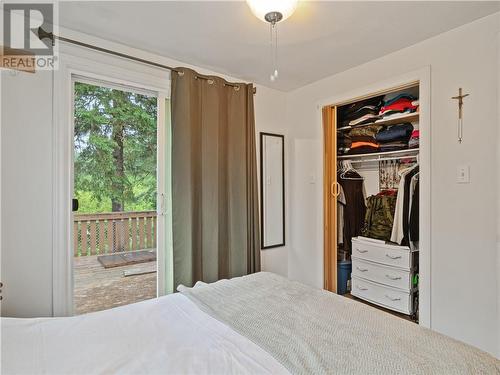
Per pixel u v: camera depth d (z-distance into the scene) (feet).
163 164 7.77
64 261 6.21
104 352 3.35
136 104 7.51
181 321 4.13
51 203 6.07
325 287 9.45
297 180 10.23
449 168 6.41
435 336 3.71
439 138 6.57
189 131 7.60
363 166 11.03
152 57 7.47
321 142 9.41
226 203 8.61
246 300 4.85
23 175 5.77
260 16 5.10
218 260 8.29
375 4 5.40
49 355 3.28
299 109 10.12
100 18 5.90
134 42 6.89
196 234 7.91
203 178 7.98
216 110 8.22
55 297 6.09
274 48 7.19
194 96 7.88
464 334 6.16
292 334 3.75
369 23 6.06
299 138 10.15
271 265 10.07
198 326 3.99
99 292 6.91
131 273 7.35
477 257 5.99
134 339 3.64
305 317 4.24
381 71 7.69
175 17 5.86
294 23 6.03
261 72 8.70
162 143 7.76
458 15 5.80
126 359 3.22
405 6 5.46
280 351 3.36
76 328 3.91
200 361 3.17
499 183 5.65
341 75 8.72
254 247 8.98
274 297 4.98
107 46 6.81
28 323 4.02
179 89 7.54
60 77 6.17
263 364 3.12
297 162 10.23
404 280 8.54
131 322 4.09
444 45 6.47
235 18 5.89
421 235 6.88
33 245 5.88
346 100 8.64
